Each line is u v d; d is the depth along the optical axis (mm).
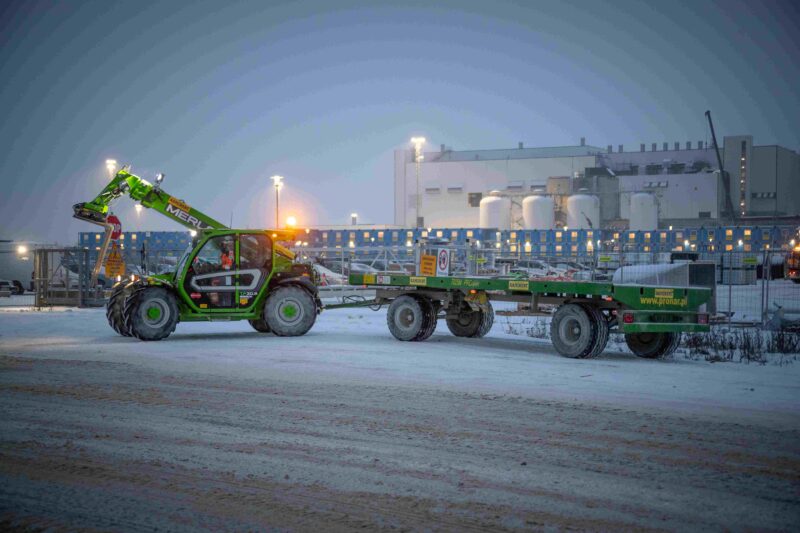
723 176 98000
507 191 103562
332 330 17812
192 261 15711
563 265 43094
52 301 27422
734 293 30469
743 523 4918
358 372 10969
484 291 14938
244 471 5996
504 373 11023
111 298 16109
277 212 51312
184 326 19000
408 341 15227
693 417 8039
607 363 12367
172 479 5793
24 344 14555
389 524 4875
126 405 8516
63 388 9570
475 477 5844
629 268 19328
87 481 5750
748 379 10805
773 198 102125
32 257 40656
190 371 11008
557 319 13219
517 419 7852
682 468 6109
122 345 14359
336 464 6184
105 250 19156
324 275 27703
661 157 106500
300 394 9203
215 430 7324
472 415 8031
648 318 12898
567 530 4781
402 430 7344
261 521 4930
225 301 15844
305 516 5020
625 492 5504
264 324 17297
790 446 6832
